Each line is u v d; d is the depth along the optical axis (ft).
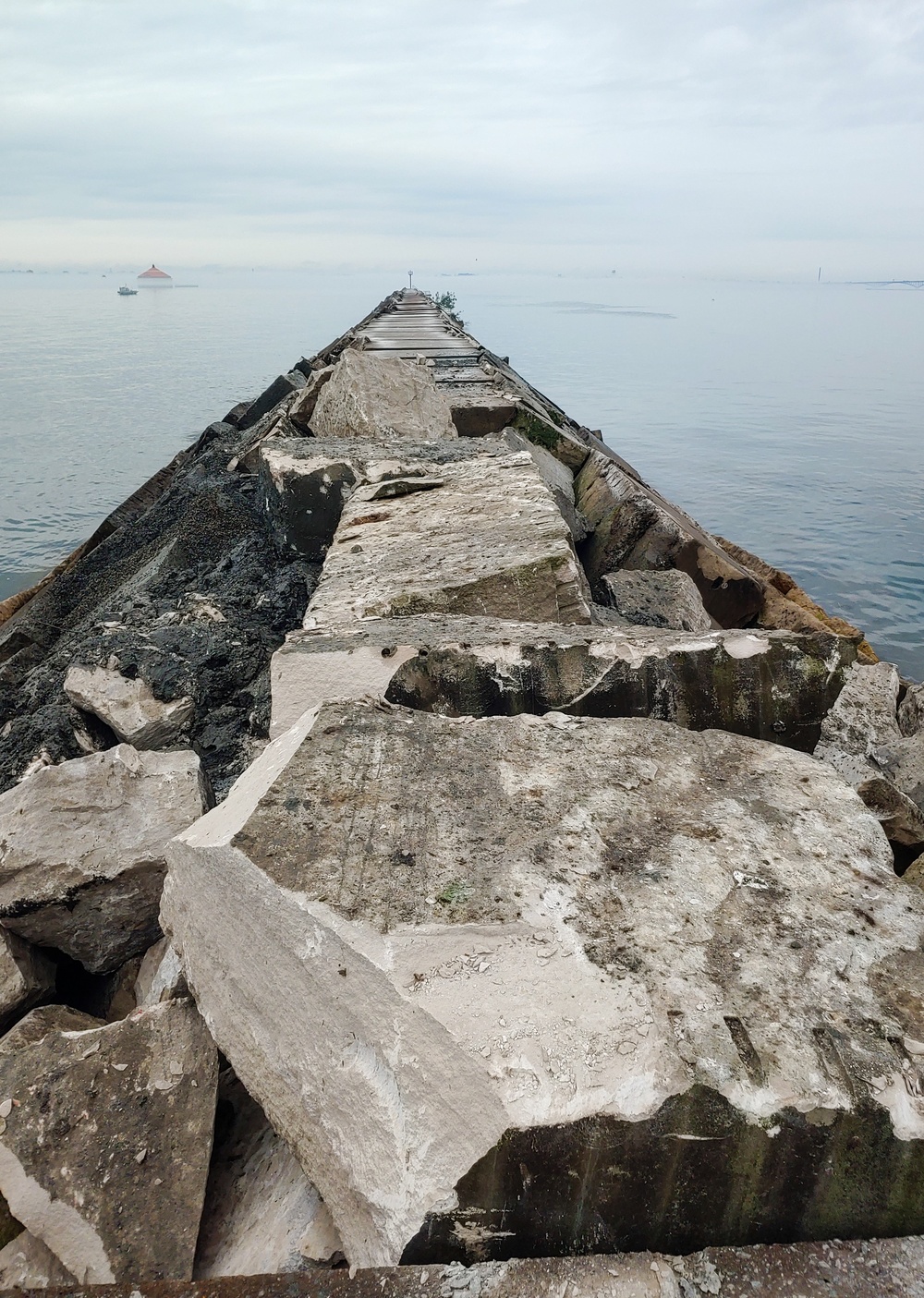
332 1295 5.72
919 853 11.03
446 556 14.62
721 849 7.84
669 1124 5.65
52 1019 9.47
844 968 6.68
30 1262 6.94
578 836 7.81
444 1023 6.14
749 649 10.93
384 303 123.75
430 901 6.95
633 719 9.87
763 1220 5.94
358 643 11.01
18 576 61.11
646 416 170.19
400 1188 6.09
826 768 9.28
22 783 11.09
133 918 10.66
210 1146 7.49
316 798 7.98
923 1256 5.83
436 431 26.21
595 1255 5.94
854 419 163.22
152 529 29.71
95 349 278.26
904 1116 5.70
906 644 49.16
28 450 108.99
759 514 82.69
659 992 6.32
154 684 14.65
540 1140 5.70
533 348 388.37
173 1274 6.76
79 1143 7.36
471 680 10.80
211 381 188.96
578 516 25.45
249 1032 7.59
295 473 19.70
